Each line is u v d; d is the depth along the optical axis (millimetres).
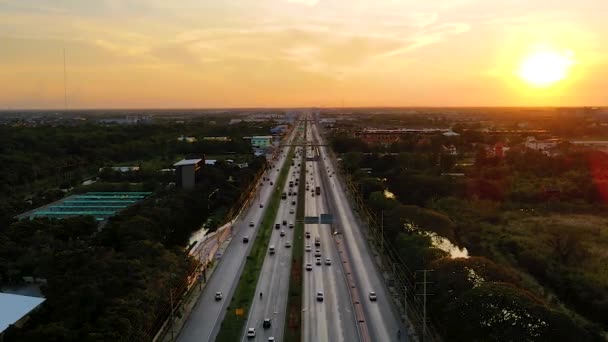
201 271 131125
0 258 122312
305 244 157250
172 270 112125
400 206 164125
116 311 85750
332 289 121938
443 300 92938
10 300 93938
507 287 86438
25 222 146500
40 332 78250
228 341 95125
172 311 98312
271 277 130250
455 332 85875
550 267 133250
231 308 110562
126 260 107438
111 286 94250
